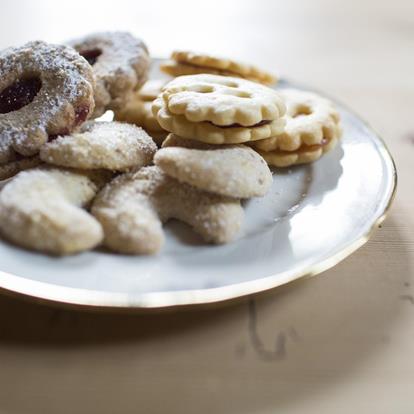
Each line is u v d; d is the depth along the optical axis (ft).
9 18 2.48
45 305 1.23
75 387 1.19
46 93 1.45
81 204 1.37
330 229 1.35
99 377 1.20
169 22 2.56
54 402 1.18
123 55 1.64
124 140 1.42
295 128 1.54
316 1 2.91
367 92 1.91
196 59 1.64
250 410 1.18
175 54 1.68
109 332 1.25
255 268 1.28
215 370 1.21
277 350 1.24
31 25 2.41
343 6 2.84
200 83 1.49
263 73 1.66
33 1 2.71
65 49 1.50
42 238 1.26
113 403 1.18
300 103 1.64
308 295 1.31
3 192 1.31
